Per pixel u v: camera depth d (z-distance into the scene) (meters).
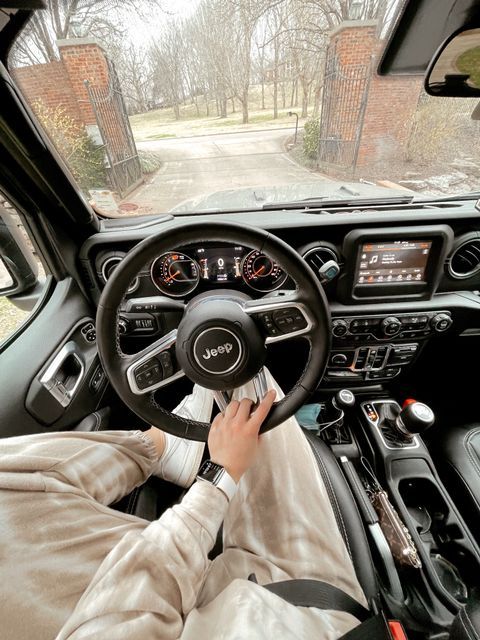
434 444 1.42
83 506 0.54
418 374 1.77
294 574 0.74
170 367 0.72
